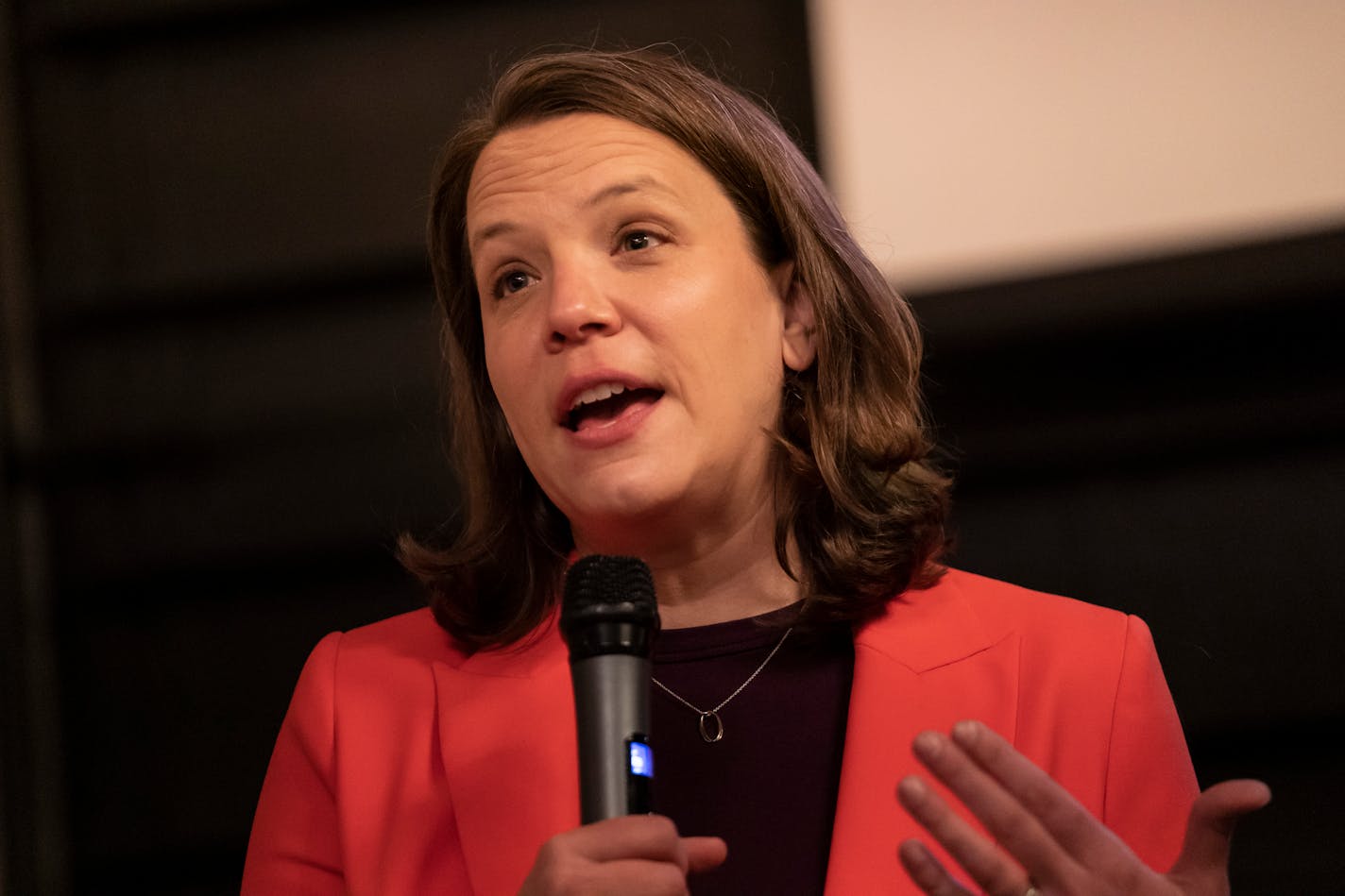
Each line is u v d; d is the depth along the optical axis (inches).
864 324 209.6
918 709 184.4
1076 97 352.2
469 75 391.9
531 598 209.5
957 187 356.2
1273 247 344.5
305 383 392.2
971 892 136.3
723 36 379.2
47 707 386.3
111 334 398.6
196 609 390.3
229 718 384.5
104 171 399.9
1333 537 350.6
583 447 184.4
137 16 400.5
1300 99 342.6
